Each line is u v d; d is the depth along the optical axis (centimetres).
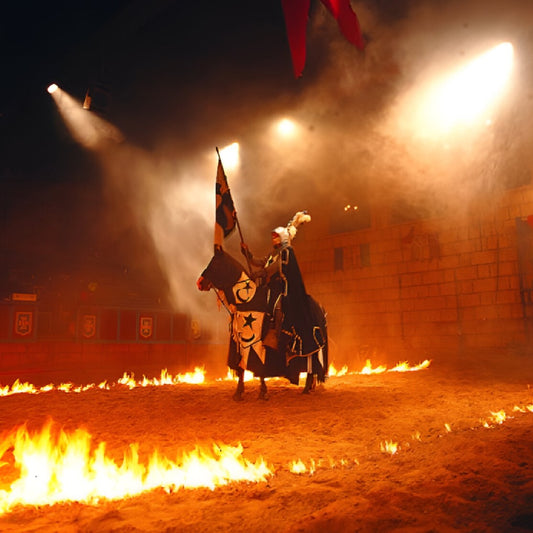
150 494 361
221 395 819
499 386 889
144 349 1947
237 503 336
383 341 2048
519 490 312
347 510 293
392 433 527
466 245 1891
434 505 297
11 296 1619
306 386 824
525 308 1730
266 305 753
